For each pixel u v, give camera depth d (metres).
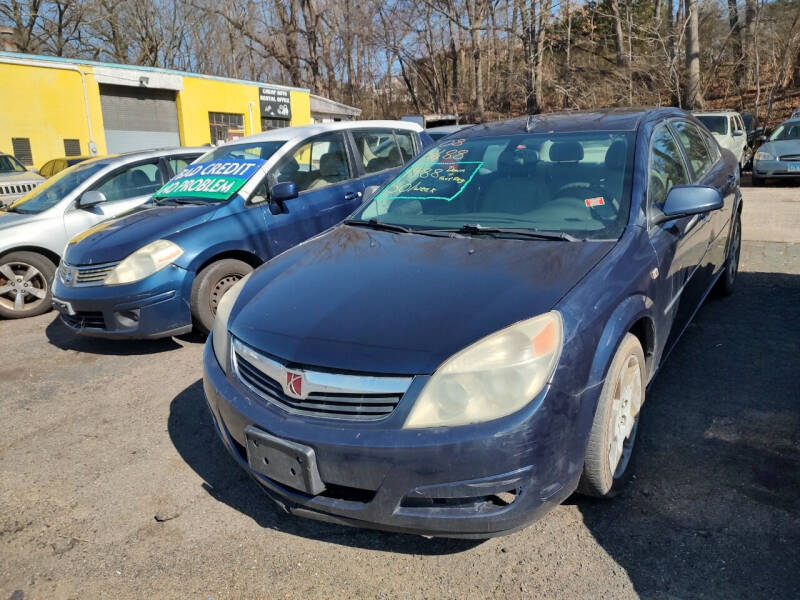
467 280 2.62
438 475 2.13
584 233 2.99
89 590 2.43
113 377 4.58
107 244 4.80
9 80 16.41
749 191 12.72
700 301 4.17
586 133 3.58
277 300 2.77
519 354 2.19
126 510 2.93
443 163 3.86
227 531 2.74
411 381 2.19
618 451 2.68
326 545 2.62
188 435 3.64
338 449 2.20
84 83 17.75
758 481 2.81
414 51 41.06
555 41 32.12
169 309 4.71
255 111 23.16
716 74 29.11
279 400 2.42
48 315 6.54
